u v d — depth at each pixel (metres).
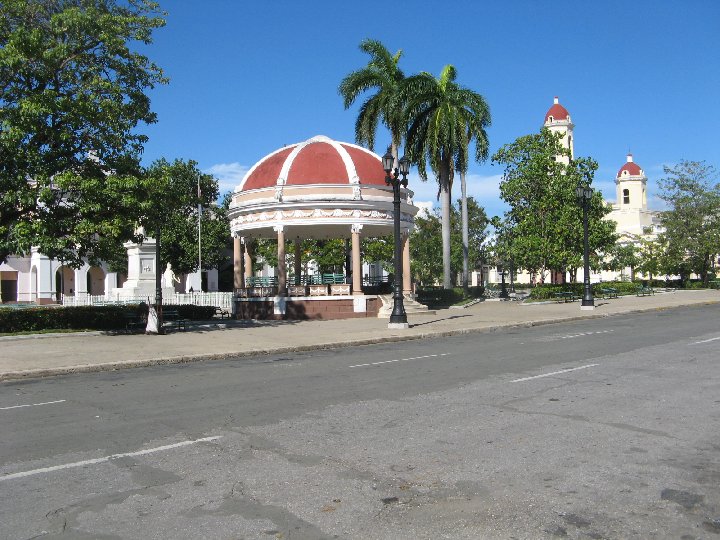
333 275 34.72
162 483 5.80
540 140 42.28
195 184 56.31
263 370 13.53
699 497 5.22
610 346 16.25
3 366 14.08
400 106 38.41
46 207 22.05
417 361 14.34
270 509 5.11
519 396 9.55
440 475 5.86
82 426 8.24
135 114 21.88
